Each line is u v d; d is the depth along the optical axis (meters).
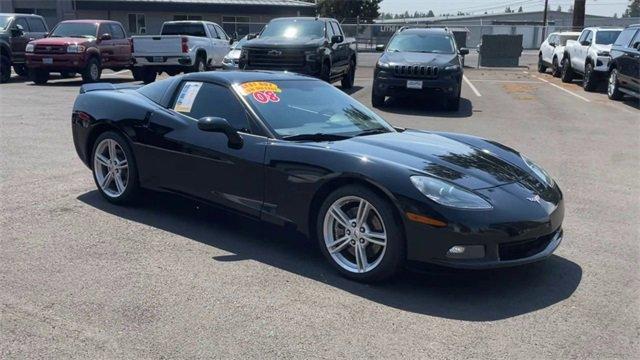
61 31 19.20
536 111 14.17
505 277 4.45
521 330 3.64
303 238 5.15
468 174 4.29
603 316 3.86
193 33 20.73
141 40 18.41
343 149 4.41
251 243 5.00
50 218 5.47
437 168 4.24
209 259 4.62
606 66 17.69
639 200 6.79
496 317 3.80
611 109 14.66
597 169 8.32
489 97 16.89
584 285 4.34
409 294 4.10
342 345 3.41
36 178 6.85
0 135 9.51
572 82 21.62
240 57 15.57
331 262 4.39
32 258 4.54
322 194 4.42
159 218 5.57
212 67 20.77
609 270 4.65
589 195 6.96
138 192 5.75
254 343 3.40
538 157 9.01
